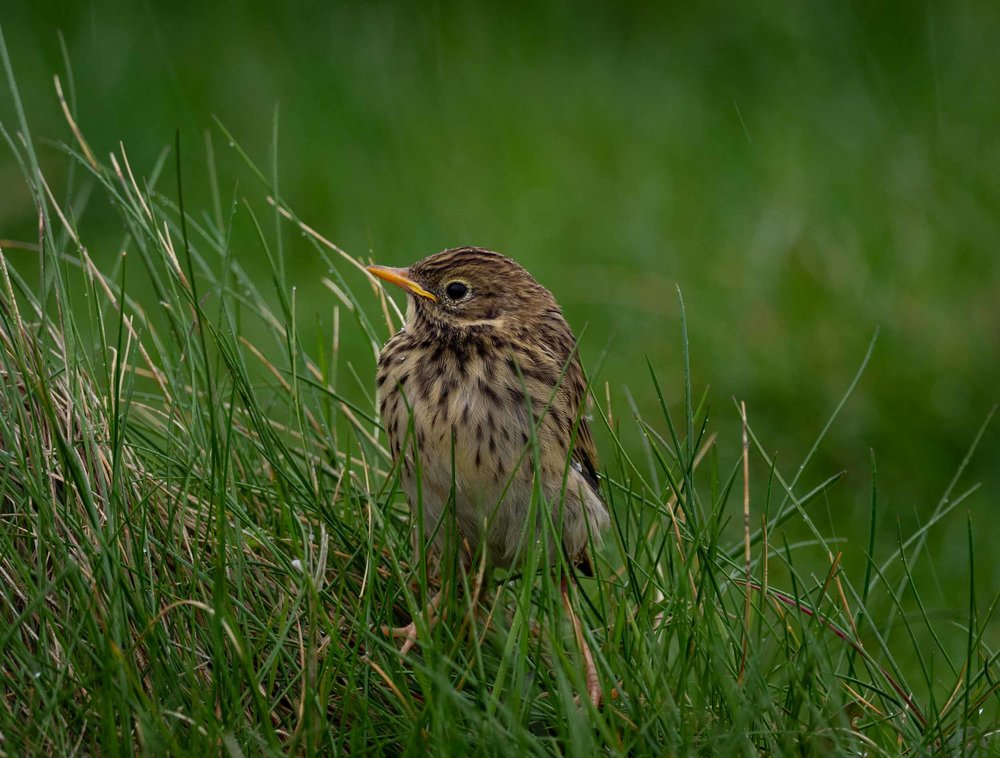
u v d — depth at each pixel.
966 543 11.97
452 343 8.24
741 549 9.17
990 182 15.52
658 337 14.11
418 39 18.06
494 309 8.34
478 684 6.70
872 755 7.09
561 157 16.52
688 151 16.69
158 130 16.30
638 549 7.55
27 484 6.89
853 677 7.61
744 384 13.30
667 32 18.67
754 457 12.87
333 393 8.27
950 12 18.09
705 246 15.21
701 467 12.77
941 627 11.18
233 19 17.67
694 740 6.81
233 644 6.76
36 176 7.74
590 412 9.48
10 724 6.35
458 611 7.52
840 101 17.34
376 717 7.09
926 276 14.23
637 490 10.62
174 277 8.00
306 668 6.92
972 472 12.59
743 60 18.20
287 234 15.49
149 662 6.83
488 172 16.34
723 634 7.59
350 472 8.30
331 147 16.48
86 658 6.66
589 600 7.66
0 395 7.26
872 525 7.59
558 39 18.44
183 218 7.31
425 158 16.44
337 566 7.79
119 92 16.44
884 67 17.72
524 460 8.00
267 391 10.89
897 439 12.73
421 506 7.25
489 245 15.42
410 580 7.95
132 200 8.14
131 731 6.42
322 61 17.41
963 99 17.00
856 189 15.73
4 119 16.09
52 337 7.75
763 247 14.60
